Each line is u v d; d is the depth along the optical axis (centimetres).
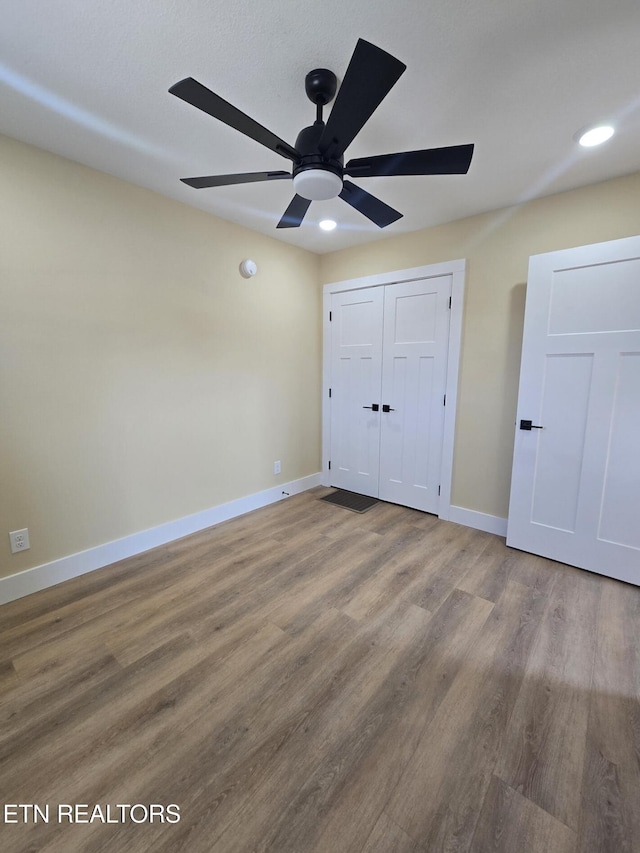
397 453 335
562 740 127
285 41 125
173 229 248
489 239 262
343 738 128
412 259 302
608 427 215
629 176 211
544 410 236
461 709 138
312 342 369
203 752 123
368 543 267
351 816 106
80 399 217
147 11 114
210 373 283
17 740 126
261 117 164
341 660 162
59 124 170
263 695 144
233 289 291
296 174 142
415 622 185
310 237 315
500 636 175
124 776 116
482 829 103
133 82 144
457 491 300
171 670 156
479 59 132
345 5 112
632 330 203
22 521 202
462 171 147
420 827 103
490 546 262
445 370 296
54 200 196
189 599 203
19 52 129
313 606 197
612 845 99
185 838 101
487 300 268
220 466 300
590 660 161
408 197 238
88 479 225
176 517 274
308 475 385
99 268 216
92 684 149
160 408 255
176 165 205
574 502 231
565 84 143
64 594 207
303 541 270
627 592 209
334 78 140
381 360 333
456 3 112
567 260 217
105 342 223
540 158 195
